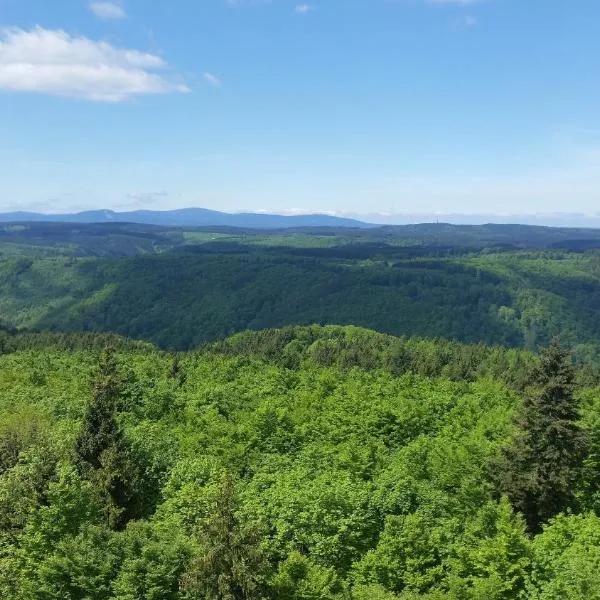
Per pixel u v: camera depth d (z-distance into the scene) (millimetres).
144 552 37062
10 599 36938
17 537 41344
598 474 60438
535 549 40062
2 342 162750
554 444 52656
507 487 52938
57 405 81625
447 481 59688
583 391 98750
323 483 50469
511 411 85625
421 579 40688
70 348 165375
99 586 36312
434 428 83875
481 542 41750
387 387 110500
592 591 32844
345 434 75500
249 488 51906
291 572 38062
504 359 170625
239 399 95438
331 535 44469
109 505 48031
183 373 113062
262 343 196375
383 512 48625
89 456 52469
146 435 62812
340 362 155500
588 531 42031
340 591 39469
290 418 80062
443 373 145750
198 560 33188
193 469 53312
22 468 46281
